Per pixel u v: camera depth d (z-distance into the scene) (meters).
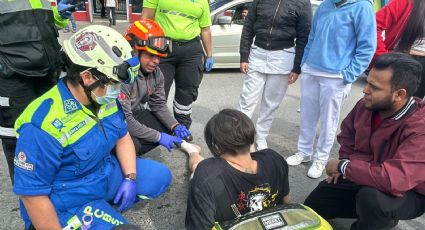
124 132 2.16
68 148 1.73
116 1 13.78
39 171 1.67
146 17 3.61
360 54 2.89
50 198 1.81
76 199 1.87
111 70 1.65
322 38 3.00
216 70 7.57
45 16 2.36
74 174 1.83
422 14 3.26
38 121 1.64
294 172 3.43
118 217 1.99
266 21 3.38
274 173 1.76
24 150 1.64
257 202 1.75
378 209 2.05
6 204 2.77
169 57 3.57
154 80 3.02
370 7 2.81
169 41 2.75
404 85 1.94
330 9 2.98
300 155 3.56
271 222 1.64
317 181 3.30
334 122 3.20
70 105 1.71
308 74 3.23
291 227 1.63
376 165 2.09
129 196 2.17
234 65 7.29
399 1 3.34
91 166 1.87
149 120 3.08
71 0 2.78
